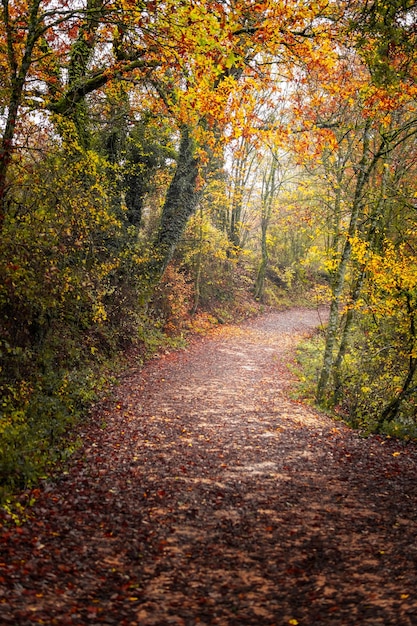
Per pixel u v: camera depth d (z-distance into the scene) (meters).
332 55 10.80
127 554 5.69
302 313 39.09
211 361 19.64
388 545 6.11
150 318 21.02
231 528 6.56
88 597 4.71
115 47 14.20
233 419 12.05
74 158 11.82
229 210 33.50
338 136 14.31
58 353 12.18
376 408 13.18
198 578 5.31
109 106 16.62
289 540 6.27
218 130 16.19
